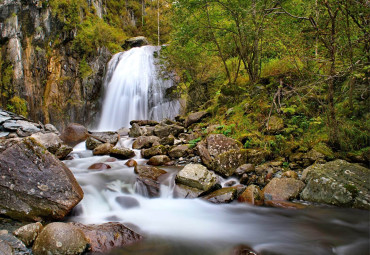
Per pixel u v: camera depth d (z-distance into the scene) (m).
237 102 7.70
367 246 2.82
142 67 16.72
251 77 7.80
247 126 6.14
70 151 6.44
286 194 3.88
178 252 2.70
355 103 4.79
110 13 27.42
